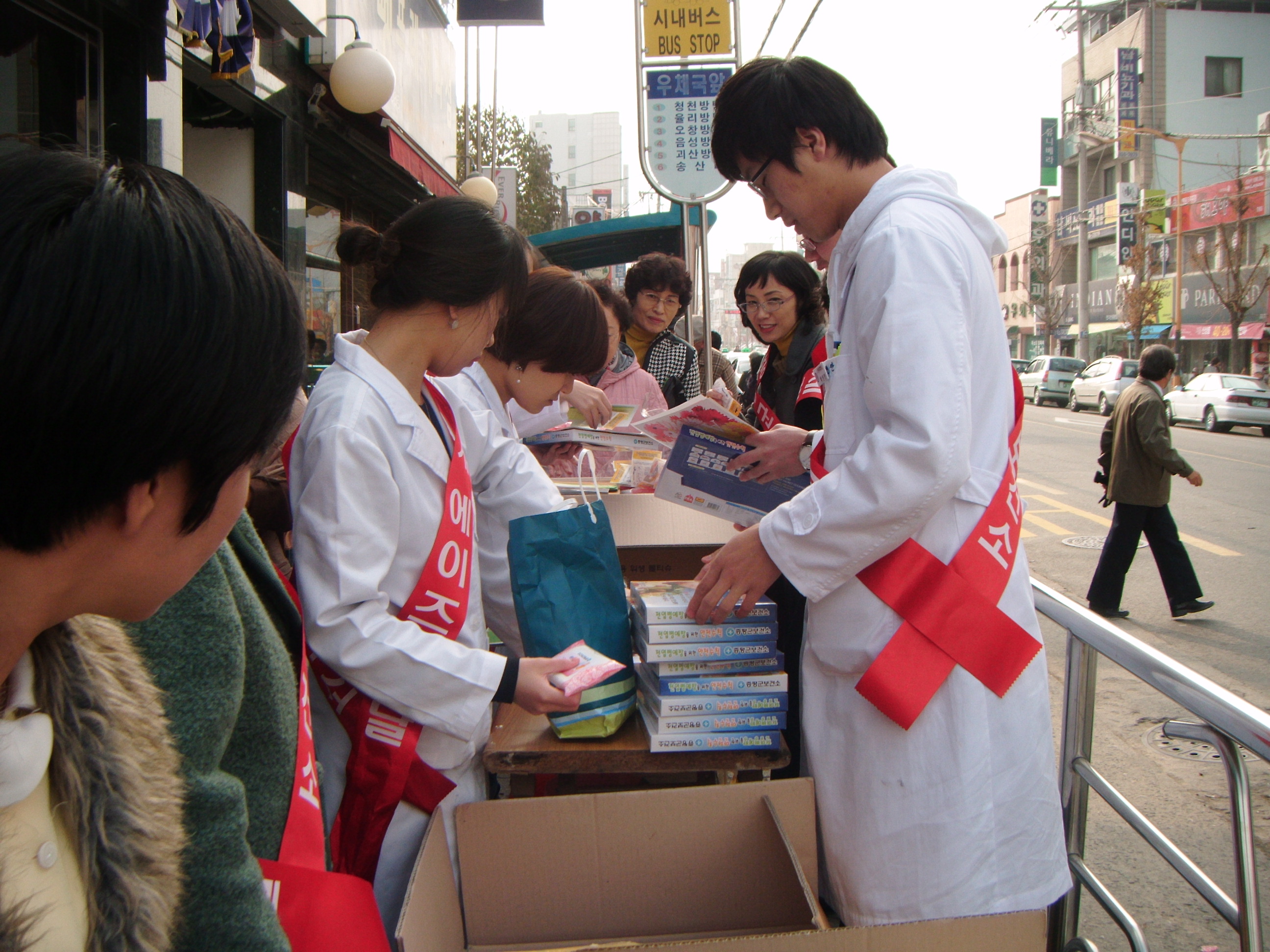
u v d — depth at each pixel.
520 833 1.35
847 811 1.42
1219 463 13.14
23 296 0.40
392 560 1.34
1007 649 1.37
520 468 1.77
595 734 1.50
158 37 3.53
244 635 0.83
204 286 0.45
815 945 1.06
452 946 1.26
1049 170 37.94
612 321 3.76
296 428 1.36
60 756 0.51
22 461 0.42
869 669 1.34
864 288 1.38
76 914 0.51
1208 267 25.48
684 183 4.33
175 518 0.49
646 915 1.38
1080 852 1.75
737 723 1.47
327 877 0.90
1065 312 36.16
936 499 1.29
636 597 1.62
